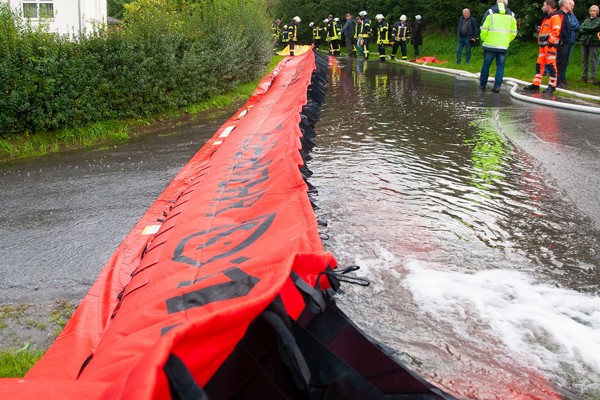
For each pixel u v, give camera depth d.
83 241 4.61
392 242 4.16
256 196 3.71
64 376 2.65
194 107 11.09
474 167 6.25
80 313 3.34
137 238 4.50
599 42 13.08
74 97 8.60
